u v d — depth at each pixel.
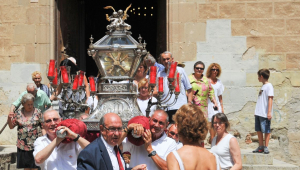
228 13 8.88
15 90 8.93
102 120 3.61
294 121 8.85
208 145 8.61
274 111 8.88
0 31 8.99
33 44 8.96
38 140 4.20
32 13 8.98
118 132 3.60
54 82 4.96
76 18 10.58
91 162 3.44
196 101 7.27
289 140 8.87
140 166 3.71
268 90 7.62
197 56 8.86
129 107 4.66
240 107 8.84
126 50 4.72
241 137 8.84
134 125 3.90
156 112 4.10
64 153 4.10
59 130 3.83
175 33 8.87
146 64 6.27
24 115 6.24
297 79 8.84
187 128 3.22
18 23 8.98
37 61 8.93
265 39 8.87
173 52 8.86
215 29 8.88
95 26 12.40
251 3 8.88
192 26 8.88
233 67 8.87
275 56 8.86
